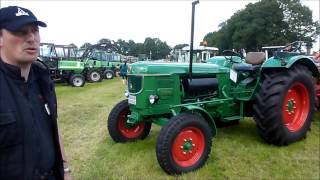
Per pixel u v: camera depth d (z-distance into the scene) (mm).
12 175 1542
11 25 1565
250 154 4430
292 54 5105
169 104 4410
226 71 5043
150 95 4234
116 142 5008
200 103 4527
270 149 4605
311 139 5066
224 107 4926
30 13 1645
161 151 3748
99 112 7652
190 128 3957
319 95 5988
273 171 3891
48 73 1830
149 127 5258
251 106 5148
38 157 1656
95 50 21844
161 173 3891
